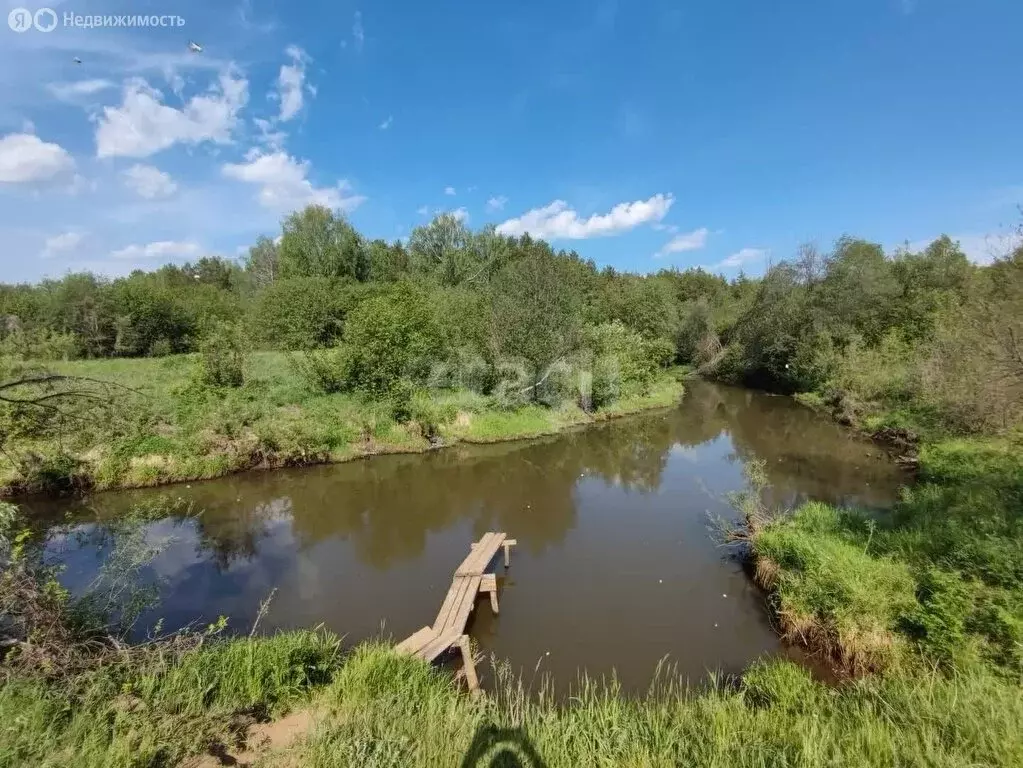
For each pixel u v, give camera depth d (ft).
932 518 33.17
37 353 70.54
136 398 58.18
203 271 285.02
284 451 58.95
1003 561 24.40
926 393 60.34
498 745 16.17
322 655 23.26
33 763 13.57
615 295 165.89
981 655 20.71
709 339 155.63
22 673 17.43
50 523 44.04
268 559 38.68
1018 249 46.85
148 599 25.16
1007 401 45.98
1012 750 14.53
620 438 76.95
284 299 119.14
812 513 36.86
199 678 19.31
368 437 65.41
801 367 109.40
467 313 88.38
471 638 28.81
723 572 35.91
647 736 17.46
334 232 165.89
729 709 19.47
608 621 30.32
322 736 16.51
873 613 24.93
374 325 70.95
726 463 63.31
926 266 107.76
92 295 120.88
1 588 18.52
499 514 47.93
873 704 18.33
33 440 45.55
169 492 51.44
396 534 43.47
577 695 23.85
